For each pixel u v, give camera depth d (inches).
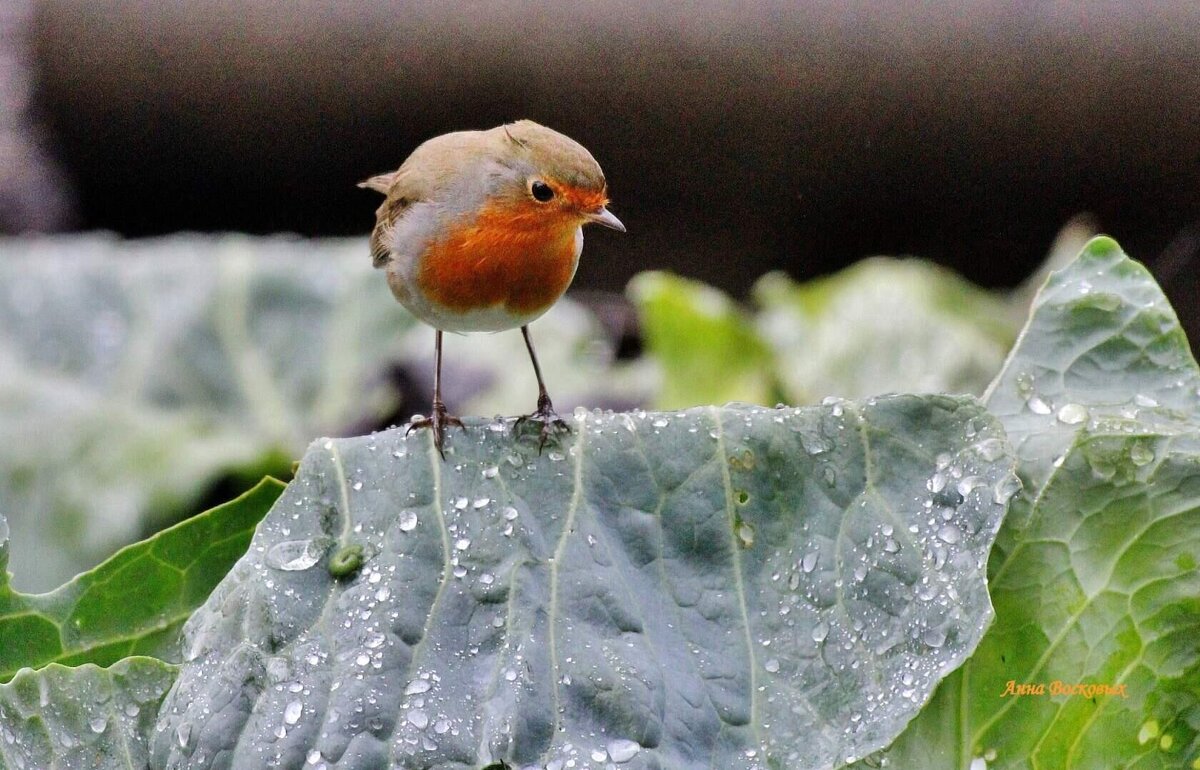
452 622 191.5
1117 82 585.9
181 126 681.0
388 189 315.0
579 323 556.4
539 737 181.6
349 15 652.7
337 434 488.7
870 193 647.1
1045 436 214.8
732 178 658.2
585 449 205.3
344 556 196.2
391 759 179.6
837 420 206.7
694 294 494.9
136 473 444.8
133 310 503.5
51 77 643.5
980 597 188.1
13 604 212.5
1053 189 616.4
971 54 598.2
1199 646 204.2
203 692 186.4
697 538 201.6
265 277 519.5
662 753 182.7
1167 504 206.8
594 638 190.7
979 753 205.0
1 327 487.8
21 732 189.8
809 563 199.2
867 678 189.2
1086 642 207.0
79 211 650.2
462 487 202.1
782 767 183.8
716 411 209.6
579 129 652.1
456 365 513.3
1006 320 543.8
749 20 619.2
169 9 653.9
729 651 193.8
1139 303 225.9
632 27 627.2
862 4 606.9
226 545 222.8
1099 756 206.4
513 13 631.8
